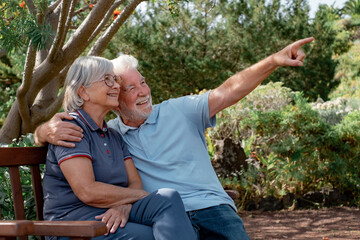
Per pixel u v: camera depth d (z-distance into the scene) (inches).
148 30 521.7
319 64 554.6
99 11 155.9
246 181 222.8
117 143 97.3
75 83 93.7
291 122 227.0
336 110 317.1
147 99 105.5
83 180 83.9
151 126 104.9
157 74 518.3
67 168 84.7
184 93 526.0
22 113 189.8
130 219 85.7
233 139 257.9
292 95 297.1
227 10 533.0
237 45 527.8
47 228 67.2
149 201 83.9
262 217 213.3
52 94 200.5
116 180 91.3
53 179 88.2
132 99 103.6
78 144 86.7
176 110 105.1
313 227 192.5
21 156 89.8
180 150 101.7
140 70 508.7
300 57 95.2
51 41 192.2
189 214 97.0
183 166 101.4
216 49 534.3
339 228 189.2
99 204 84.9
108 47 496.7
